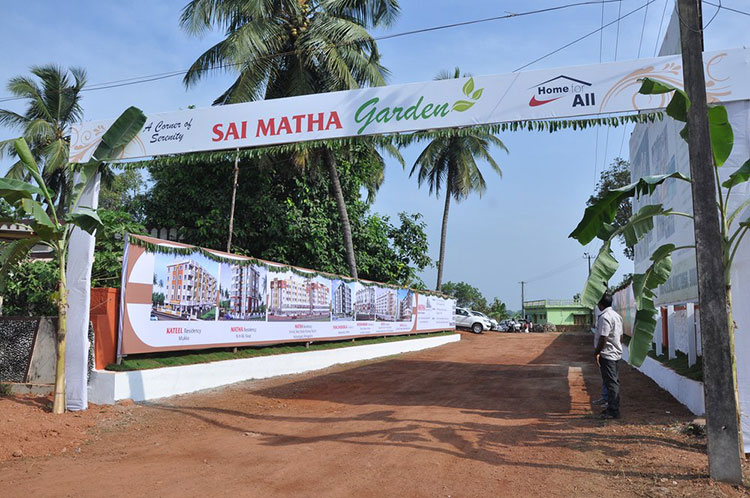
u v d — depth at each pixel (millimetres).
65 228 8469
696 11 5895
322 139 8812
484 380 12828
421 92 8453
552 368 15281
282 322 14438
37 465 6156
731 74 7195
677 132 10172
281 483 5457
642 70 7719
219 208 20859
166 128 9555
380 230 26688
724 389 5465
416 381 12695
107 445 7031
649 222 6852
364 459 6250
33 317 9906
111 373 9180
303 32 18562
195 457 6402
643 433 7234
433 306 27000
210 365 11328
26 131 25906
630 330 17156
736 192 7082
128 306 9859
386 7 19375
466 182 34938
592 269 6715
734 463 5375
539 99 8023
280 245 21641
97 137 9750
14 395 9164
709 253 5594
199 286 11516
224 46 17828
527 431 7520
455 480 5555
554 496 5137
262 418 8539
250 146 9148
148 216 21875
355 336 18719
